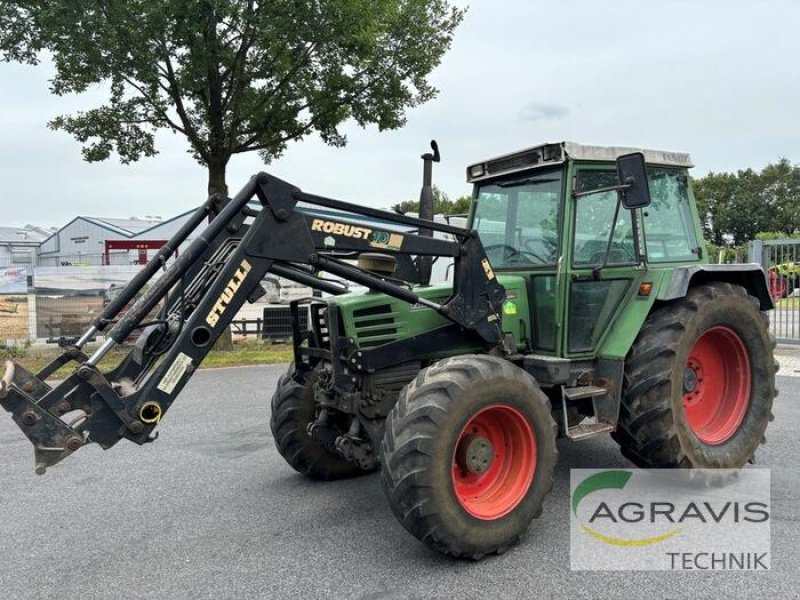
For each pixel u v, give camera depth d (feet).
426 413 10.77
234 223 13.06
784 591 10.10
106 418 10.53
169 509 14.19
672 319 14.03
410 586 10.49
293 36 32.73
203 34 32.42
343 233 11.98
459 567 11.12
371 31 34.14
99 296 39.06
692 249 16.14
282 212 11.53
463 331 13.66
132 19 31.09
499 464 12.14
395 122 38.50
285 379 15.74
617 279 14.51
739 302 15.02
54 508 14.37
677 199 16.03
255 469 16.93
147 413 10.66
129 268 43.88
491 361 11.73
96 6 30.50
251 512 13.91
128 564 11.58
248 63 35.12
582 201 14.12
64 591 10.64
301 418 15.37
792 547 11.57
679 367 13.80
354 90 36.83
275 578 10.89
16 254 140.87
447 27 38.55
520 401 11.73
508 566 11.12
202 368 33.71
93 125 36.50
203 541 12.47
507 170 15.02
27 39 32.58
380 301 13.09
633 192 12.19
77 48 31.68
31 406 10.05
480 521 11.15
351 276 12.14
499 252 15.46
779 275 37.65
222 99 36.11
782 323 39.37
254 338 43.34
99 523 13.48
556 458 12.28
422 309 13.44
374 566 11.24
